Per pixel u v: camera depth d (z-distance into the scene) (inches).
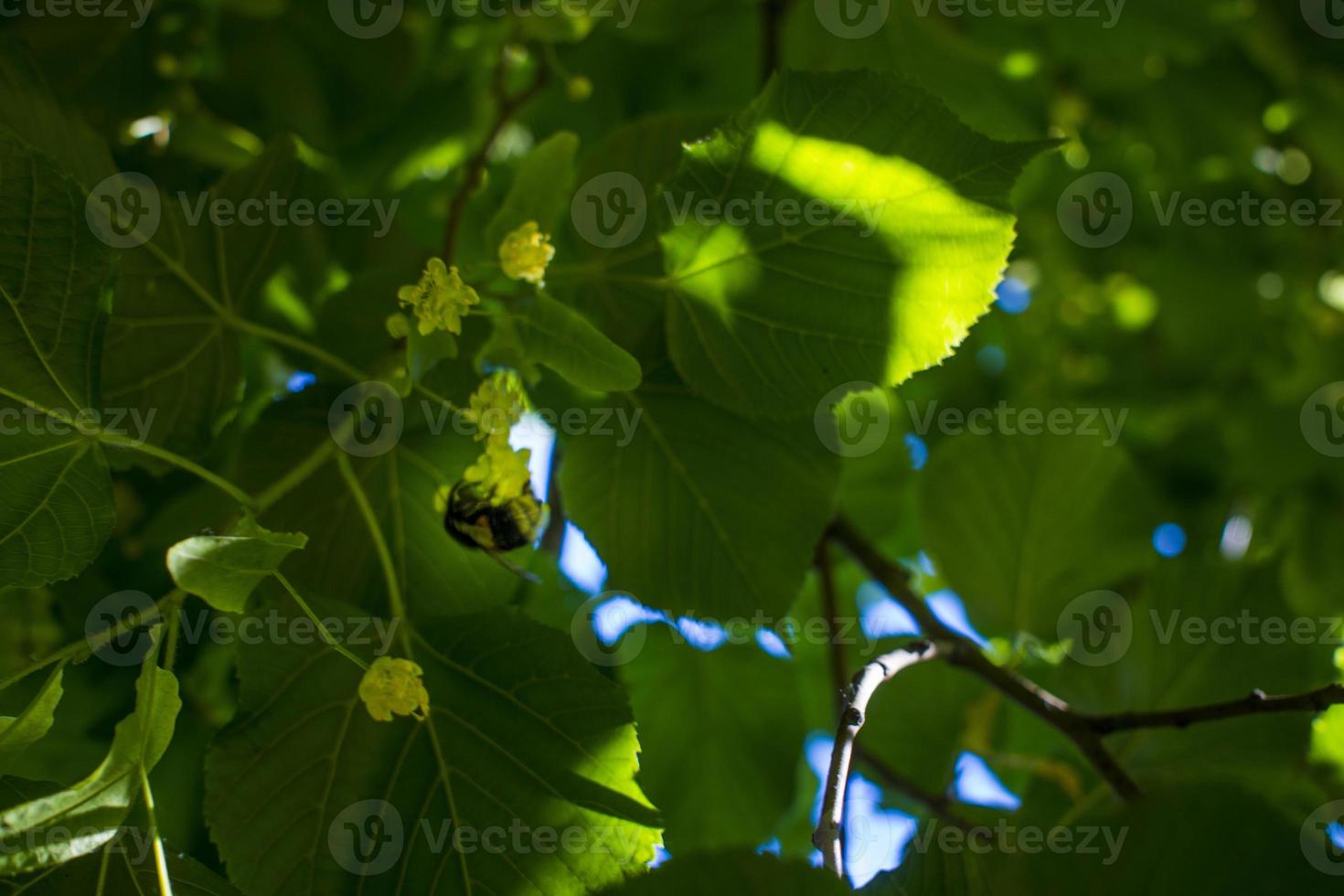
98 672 27.5
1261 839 22.1
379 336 25.5
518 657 23.9
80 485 23.2
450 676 23.9
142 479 27.8
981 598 27.7
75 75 29.0
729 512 24.9
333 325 25.5
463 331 24.6
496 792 23.6
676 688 29.7
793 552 24.9
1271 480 45.7
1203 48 33.4
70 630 26.8
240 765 23.4
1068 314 53.7
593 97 35.0
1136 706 26.8
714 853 21.7
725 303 23.9
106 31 29.1
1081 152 43.4
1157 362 52.6
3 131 22.7
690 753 29.6
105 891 23.0
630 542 25.0
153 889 23.1
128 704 27.7
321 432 25.1
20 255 22.9
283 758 23.5
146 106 29.4
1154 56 35.2
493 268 23.6
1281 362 49.3
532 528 23.5
